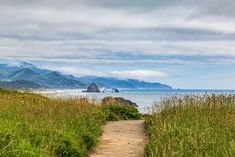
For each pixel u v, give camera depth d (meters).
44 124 14.66
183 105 21.16
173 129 14.53
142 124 23.95
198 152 10.80
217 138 12.49
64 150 12.61
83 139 15.05
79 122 17.16
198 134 12.75
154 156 11.36
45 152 11.24
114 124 23.97
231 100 19.95
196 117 17.06
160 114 20.34
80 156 12.91
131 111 29.31
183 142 11.78
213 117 16.77
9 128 12.41
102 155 14.44
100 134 18.62
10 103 20.81
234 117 16.20
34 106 19.75
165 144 11.66
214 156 10.72
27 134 12.58
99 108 27.14
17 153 10.58
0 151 10.42
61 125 15.28
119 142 17.09
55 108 19.31
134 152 14.99
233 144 10.93
